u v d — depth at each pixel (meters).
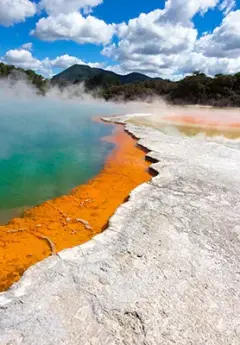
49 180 7.07
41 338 2.52
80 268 3.42
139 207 5.05
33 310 2.80
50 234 4.51
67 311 2.81
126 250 3.80
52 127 14.19
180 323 2.77
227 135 12.95
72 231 4.62
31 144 10.58
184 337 2.63
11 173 7.44
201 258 3.73
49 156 9.11
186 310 2.91
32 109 22.16
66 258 3.60
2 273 3.56
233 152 9.24
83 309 2.85
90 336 2.58
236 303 3.04
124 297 3.02
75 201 5.83
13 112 19.38
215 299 3.07
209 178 6.61
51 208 5.46
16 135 11.99
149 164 8.24
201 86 31.62
